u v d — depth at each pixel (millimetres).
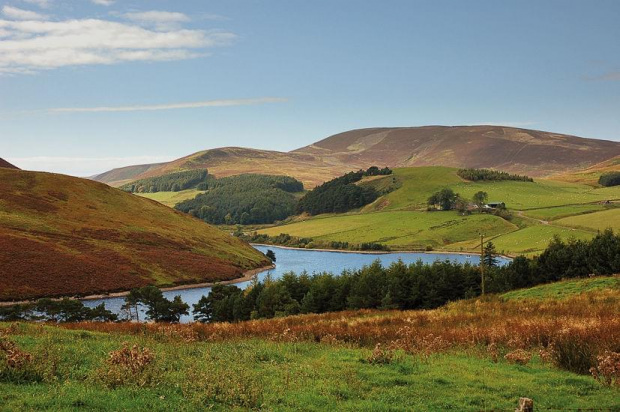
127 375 16859
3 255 147750
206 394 15719
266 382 18250
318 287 94250
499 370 21812
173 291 155125
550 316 37938
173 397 15516
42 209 196375
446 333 31875
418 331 33688
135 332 34344
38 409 13469
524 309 45062
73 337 27547
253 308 92812
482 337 29922
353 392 17484
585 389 19000
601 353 22281
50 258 154500
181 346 26297
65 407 13555
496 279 91938
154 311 99875
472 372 21266
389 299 86875
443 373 20766
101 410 13742
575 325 29078
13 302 126812
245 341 30312
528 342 28062
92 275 151875
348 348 27656
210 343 29109
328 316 54375
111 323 39875
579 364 22016
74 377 17406
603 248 80625
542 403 17203
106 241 184125
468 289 93312
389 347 26922
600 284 61125
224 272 181125
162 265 174000
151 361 18312
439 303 92062
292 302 92312
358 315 54375
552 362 22969
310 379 18906
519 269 91062
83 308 92062
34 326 30891
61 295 136375
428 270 95375
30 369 16703
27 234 170250
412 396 17547
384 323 41750
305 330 34531
